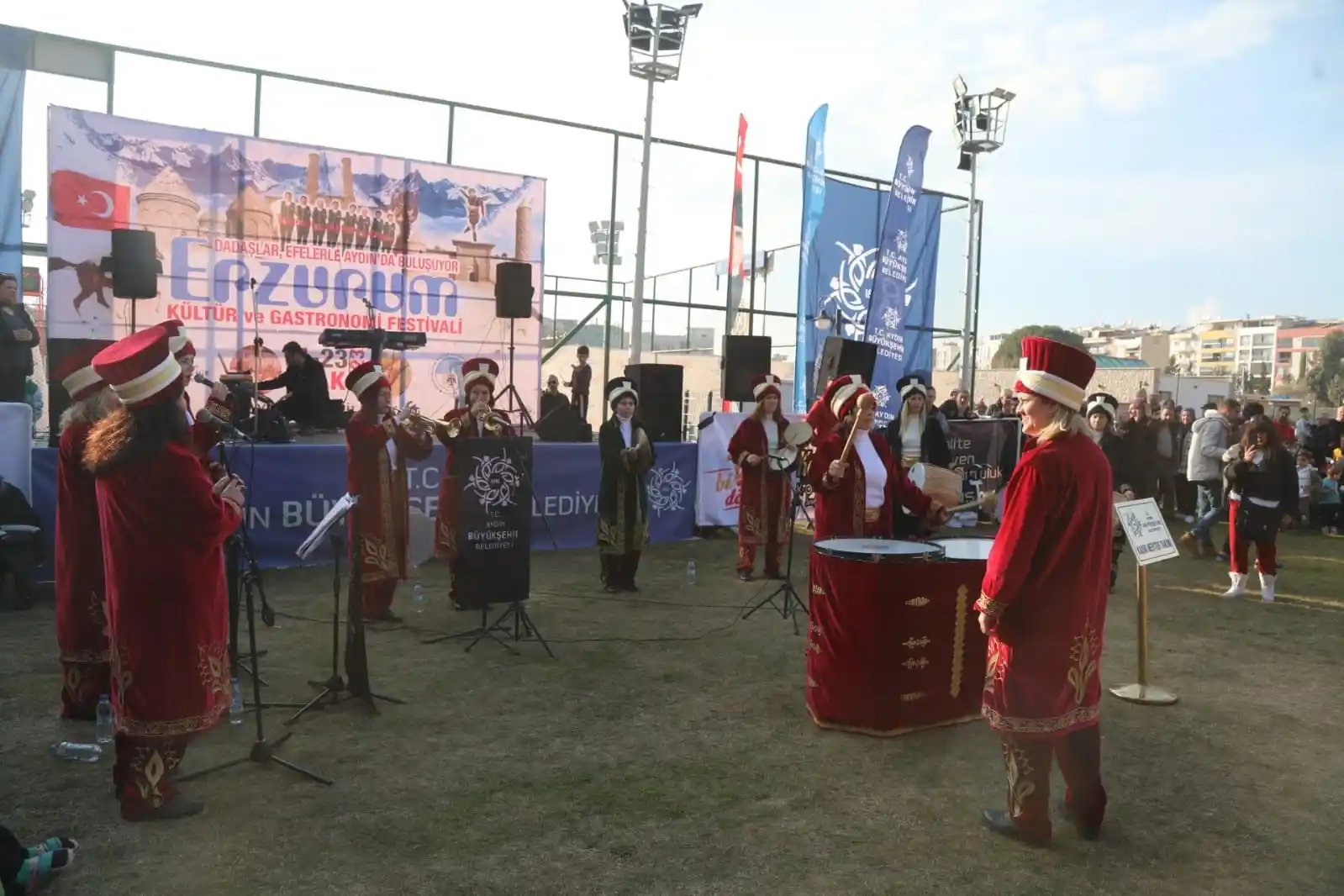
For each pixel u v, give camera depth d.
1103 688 5.72
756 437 8.51
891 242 13.41
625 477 7.91
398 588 7.90
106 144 11.41
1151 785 4.27
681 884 3.26
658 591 8.08
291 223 12.68
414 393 13.72
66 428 4.41
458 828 3.63
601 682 5.51
